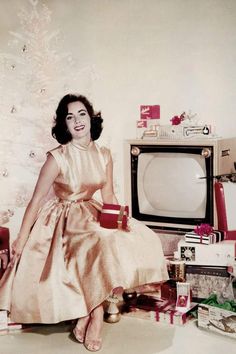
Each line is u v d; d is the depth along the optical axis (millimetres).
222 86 3098
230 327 2535
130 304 2902
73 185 2855
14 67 3201
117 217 2727
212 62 3104
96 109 3311
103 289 2498
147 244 2807
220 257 2791
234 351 2393
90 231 2695
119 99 3330
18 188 3277
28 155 3254
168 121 3254
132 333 2613
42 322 2578
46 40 3215
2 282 2721
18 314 2637
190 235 2850
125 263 2607
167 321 2727
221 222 2871
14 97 3221
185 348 2434
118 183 3398
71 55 3254
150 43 3223
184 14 3123
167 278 2803
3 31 3180
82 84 3285
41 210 2869
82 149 2990
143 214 3197
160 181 3113
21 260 2711
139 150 3133
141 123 3289
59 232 2756
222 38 3059
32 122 3236
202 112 3168
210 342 2496
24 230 2812
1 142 3256
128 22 3242
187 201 3061
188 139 3014
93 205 2920
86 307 2533
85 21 3248
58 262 2662
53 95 3240
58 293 2594
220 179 2920
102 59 3293
